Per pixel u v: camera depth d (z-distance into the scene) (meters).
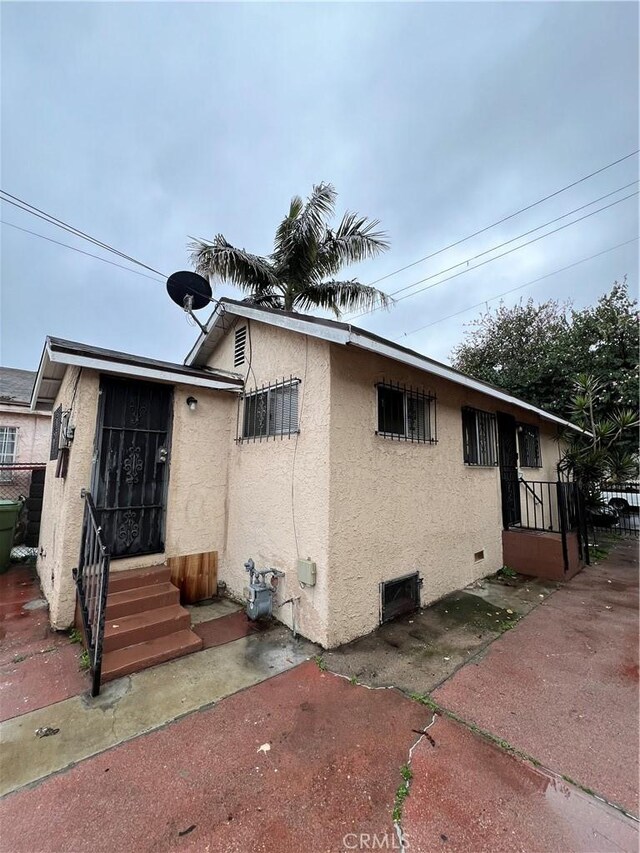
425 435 4.89
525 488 7.48
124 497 4.27
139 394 4.48
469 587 5.35
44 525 5.59
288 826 1.75
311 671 3.09
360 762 2.12
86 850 1.63
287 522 4.07
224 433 5.17
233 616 4.23
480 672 3.10
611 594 5.09
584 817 1.79
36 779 1.99
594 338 11.23
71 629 3.79
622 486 11.55
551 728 2.42
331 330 3.39
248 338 5.16
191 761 2.13
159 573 4.20
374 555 4.01
